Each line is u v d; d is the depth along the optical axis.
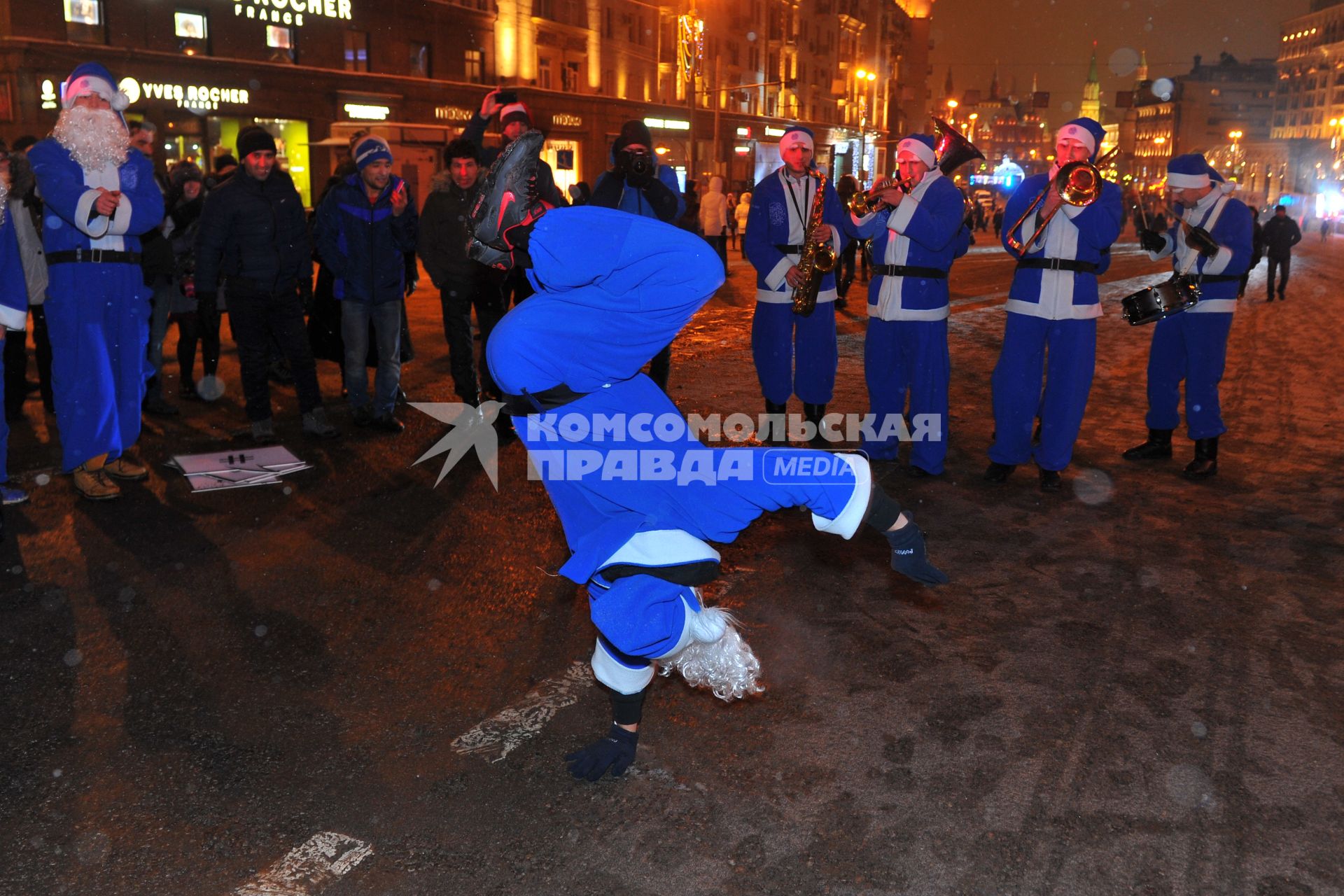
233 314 6.94
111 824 2.99
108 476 6.20
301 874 2.78
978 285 21.03
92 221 5.52
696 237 2.85
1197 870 2.81
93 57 26.64
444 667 3.98
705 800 3.13
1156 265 27.27
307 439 7.30
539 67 40.78
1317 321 15.53
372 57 33.78
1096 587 4.77
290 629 4.28
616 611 2.91
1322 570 4.98
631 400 2.91
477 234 2.86
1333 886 2.76
